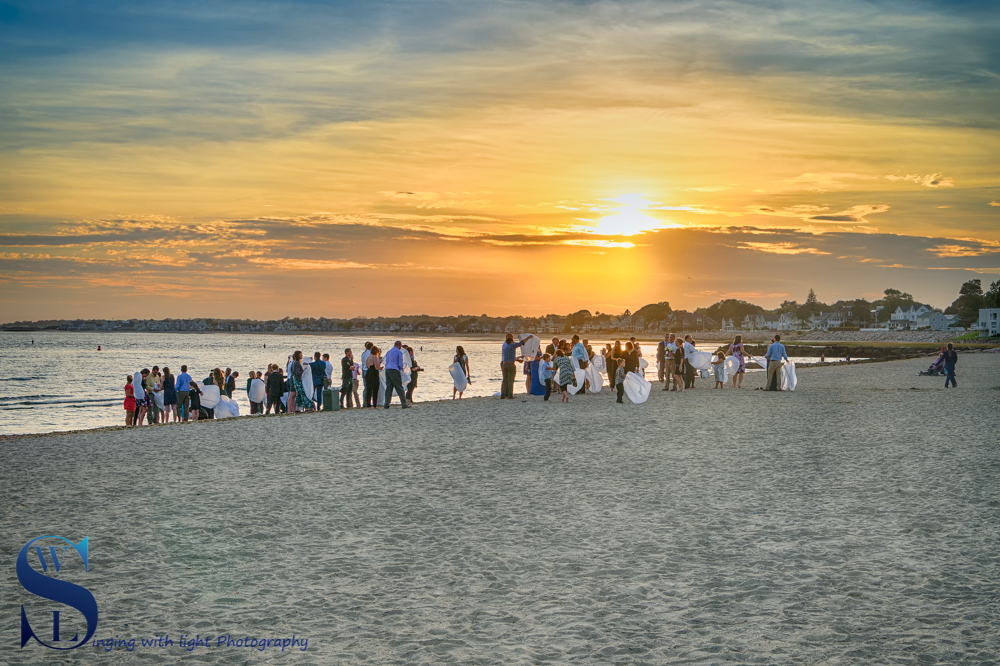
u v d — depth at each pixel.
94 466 12.55
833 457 13.06
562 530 8.24
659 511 9.11
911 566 6.90
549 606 5.95
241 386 47.97
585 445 14.73
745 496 9.93
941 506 9.26
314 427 18.30
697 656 5.00
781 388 30.05
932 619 5.62
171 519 8.77
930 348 123.25
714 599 6.08
